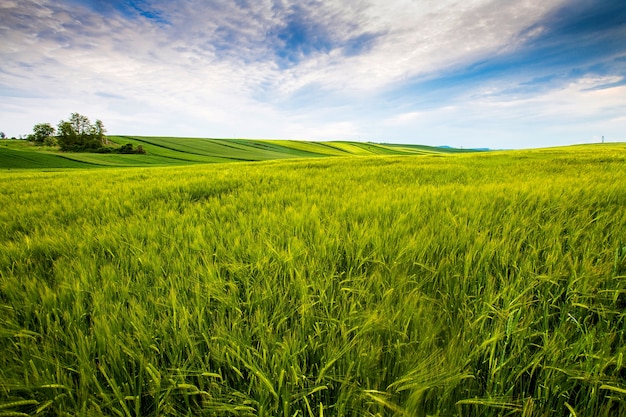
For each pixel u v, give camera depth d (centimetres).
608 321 117
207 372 103
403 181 608
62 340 123
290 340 113
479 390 101
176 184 612
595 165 866
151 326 122
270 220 280
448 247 195
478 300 136
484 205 304
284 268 175
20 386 96
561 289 145
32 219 354
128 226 279
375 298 144
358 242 201
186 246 216
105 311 131
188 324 124
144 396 105
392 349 109
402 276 155
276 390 103
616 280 143
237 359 110
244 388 107
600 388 92
